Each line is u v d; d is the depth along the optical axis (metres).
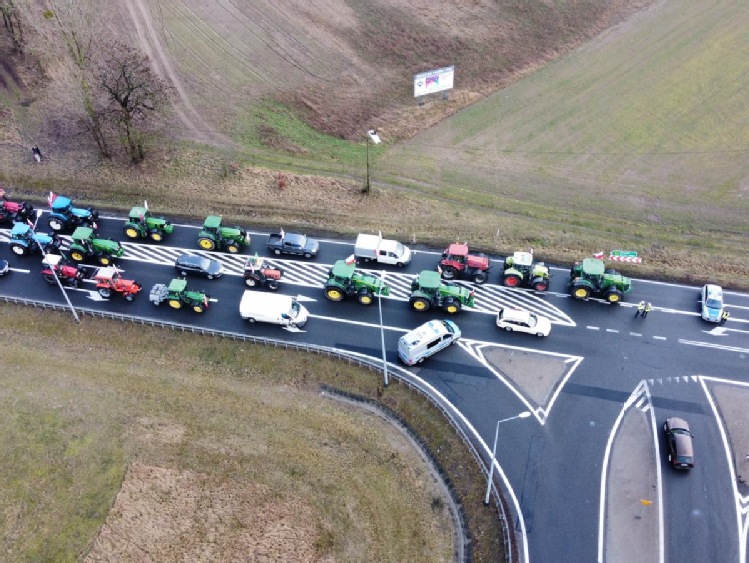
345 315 58.69
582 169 79.19
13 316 57.31
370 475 46.94
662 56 97.56
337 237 67.00
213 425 49.72
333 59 94.56
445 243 66.44
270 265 63.31
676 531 44.12
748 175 77.75
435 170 78.62
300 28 99.00
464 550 43.31
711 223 71.19
